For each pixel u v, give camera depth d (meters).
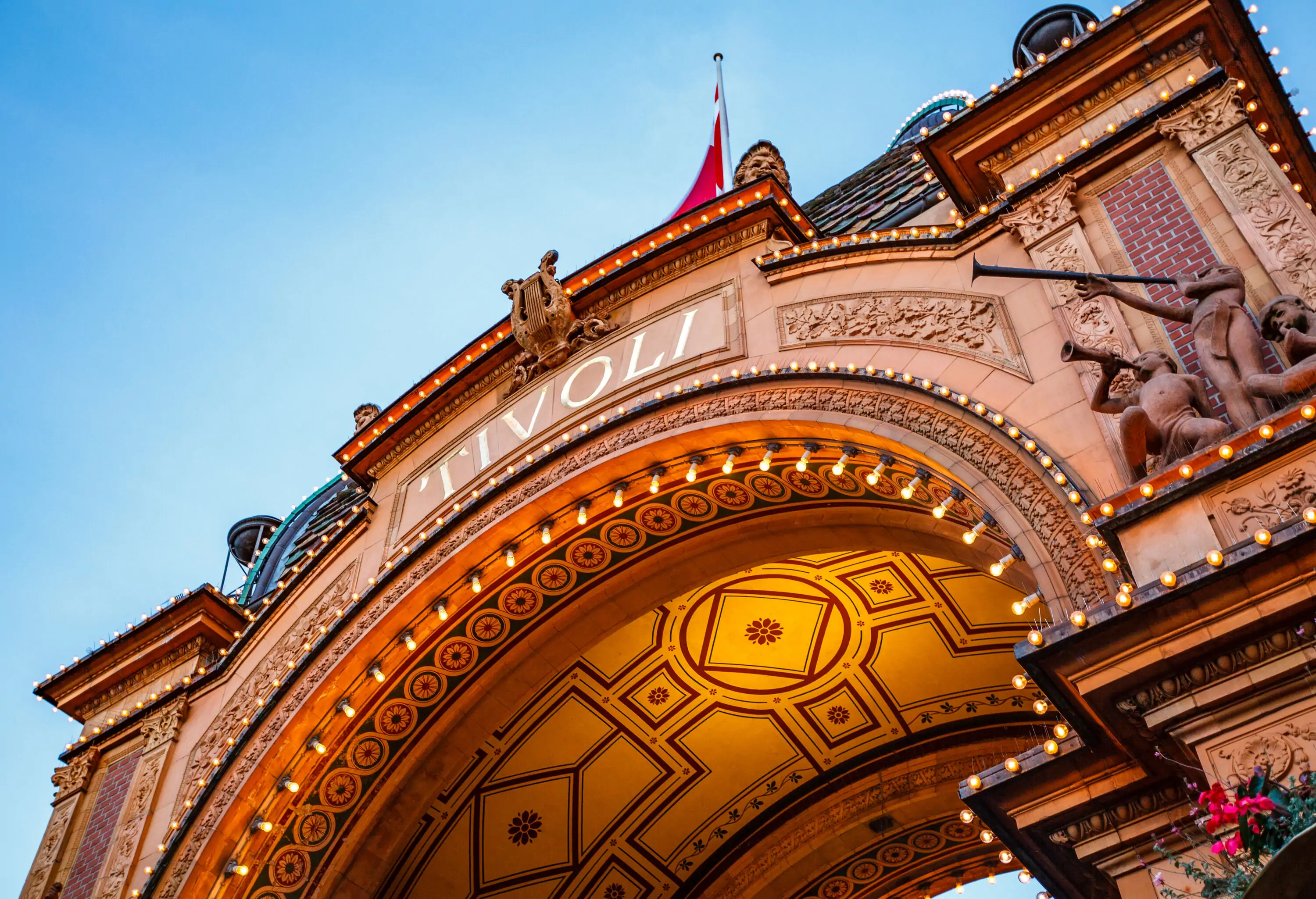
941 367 12.28
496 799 18.20
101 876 16.81
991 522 11.26
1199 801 7.23
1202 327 9.72
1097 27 12.97
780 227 16.12
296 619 17.75
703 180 20.92
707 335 15.16
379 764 16.67
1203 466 8.81
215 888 15.81
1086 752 8.68
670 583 16.00
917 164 22.88
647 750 18.64
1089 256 11.75
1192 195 11.49
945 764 18.42
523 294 17.31
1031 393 11.25
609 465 14.89
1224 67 12.80
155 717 18.66
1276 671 7.73
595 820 18.97
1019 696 17.53
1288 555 7.75
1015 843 9.12
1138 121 12.24
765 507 14.84
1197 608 7.96
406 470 18.09
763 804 19.36
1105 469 10.12
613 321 16.70
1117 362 9.92
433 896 18.52
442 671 16.52
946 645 17.27
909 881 19.72
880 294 13.66
